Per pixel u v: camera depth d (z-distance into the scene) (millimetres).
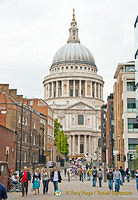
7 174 29109
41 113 88812
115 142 77750
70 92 179000
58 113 162125
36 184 26547
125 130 65125
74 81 177875
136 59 49094
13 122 59656
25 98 88562
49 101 178125
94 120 163125
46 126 92375
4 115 59938
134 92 66875
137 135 64812
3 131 46594
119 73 69875
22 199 22844
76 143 158125
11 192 28672
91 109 163625
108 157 99562
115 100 79000
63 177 57938
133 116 65812
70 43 199125
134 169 59438
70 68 185875
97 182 43812
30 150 68812
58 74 181000
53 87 182375
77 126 160250
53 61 194875
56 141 122812
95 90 181500
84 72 182750
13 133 53312
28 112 68688
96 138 160750
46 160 88312
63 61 188125
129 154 60875
